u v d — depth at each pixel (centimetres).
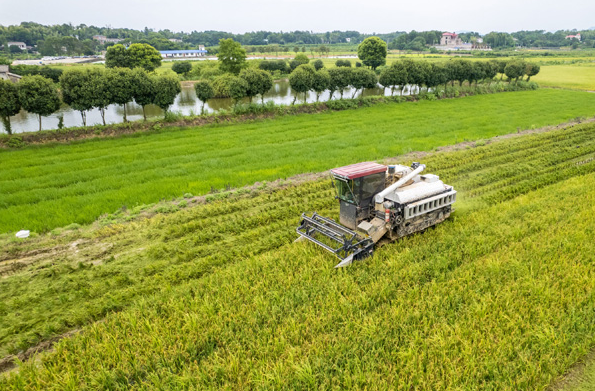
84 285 1170
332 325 921
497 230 1366
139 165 2466
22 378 806
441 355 822
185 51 16575
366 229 1276
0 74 6494
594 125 3334
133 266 1286
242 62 7594
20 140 2973
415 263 1158
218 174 2253
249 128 3669
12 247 1419
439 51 17188
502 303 962
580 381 792
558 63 11625
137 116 4825
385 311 952
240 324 931
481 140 2894
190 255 1334
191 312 968
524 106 4784
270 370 793
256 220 1591
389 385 761
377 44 9456
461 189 1950
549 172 2150
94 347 890
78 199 1884
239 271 1162
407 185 1405
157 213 1736
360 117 4162
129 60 7975
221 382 791
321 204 1734
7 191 2044
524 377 759
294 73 4469
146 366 834
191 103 5753
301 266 1170
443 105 4984
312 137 3262
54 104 3192
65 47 17262
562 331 883
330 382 774
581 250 1203
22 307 1078
